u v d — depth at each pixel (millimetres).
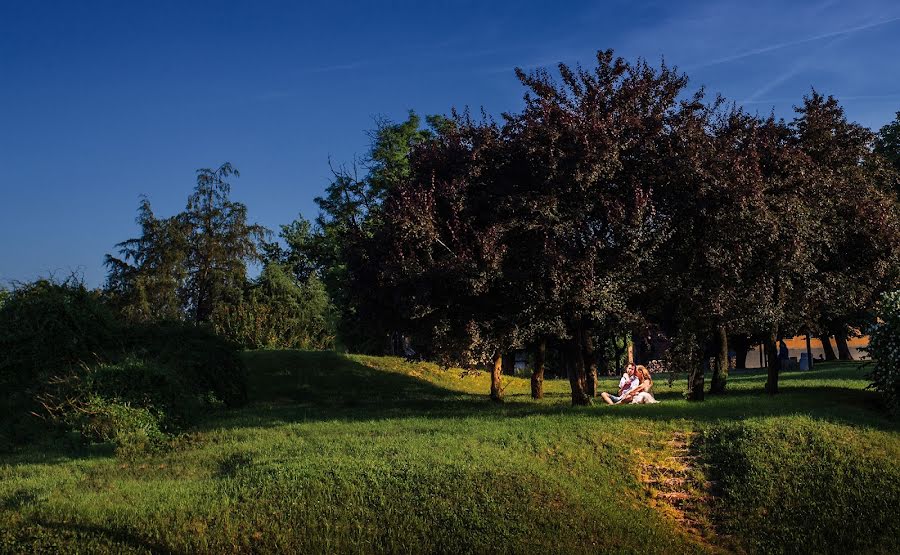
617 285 15258
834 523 9742
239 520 9273
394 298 17156
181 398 15570
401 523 9344
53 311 17422
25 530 8820
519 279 15688
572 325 16938
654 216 15531
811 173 16688
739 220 14961
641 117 16266
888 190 20609
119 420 14000
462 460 11031
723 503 10438
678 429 13109
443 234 16719
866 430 12219
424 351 18812
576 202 15656
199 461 12180
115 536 8859
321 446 12398
